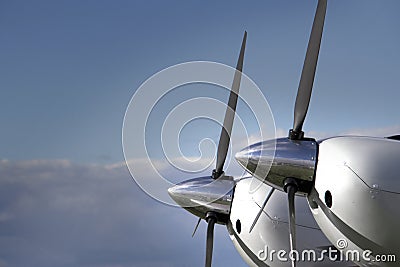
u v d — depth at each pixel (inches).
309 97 973.8
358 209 862.5
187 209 1190.9
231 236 1180.5
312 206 931.3
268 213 1122.0
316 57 1001.5
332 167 895.7
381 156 875.4
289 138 960.9
